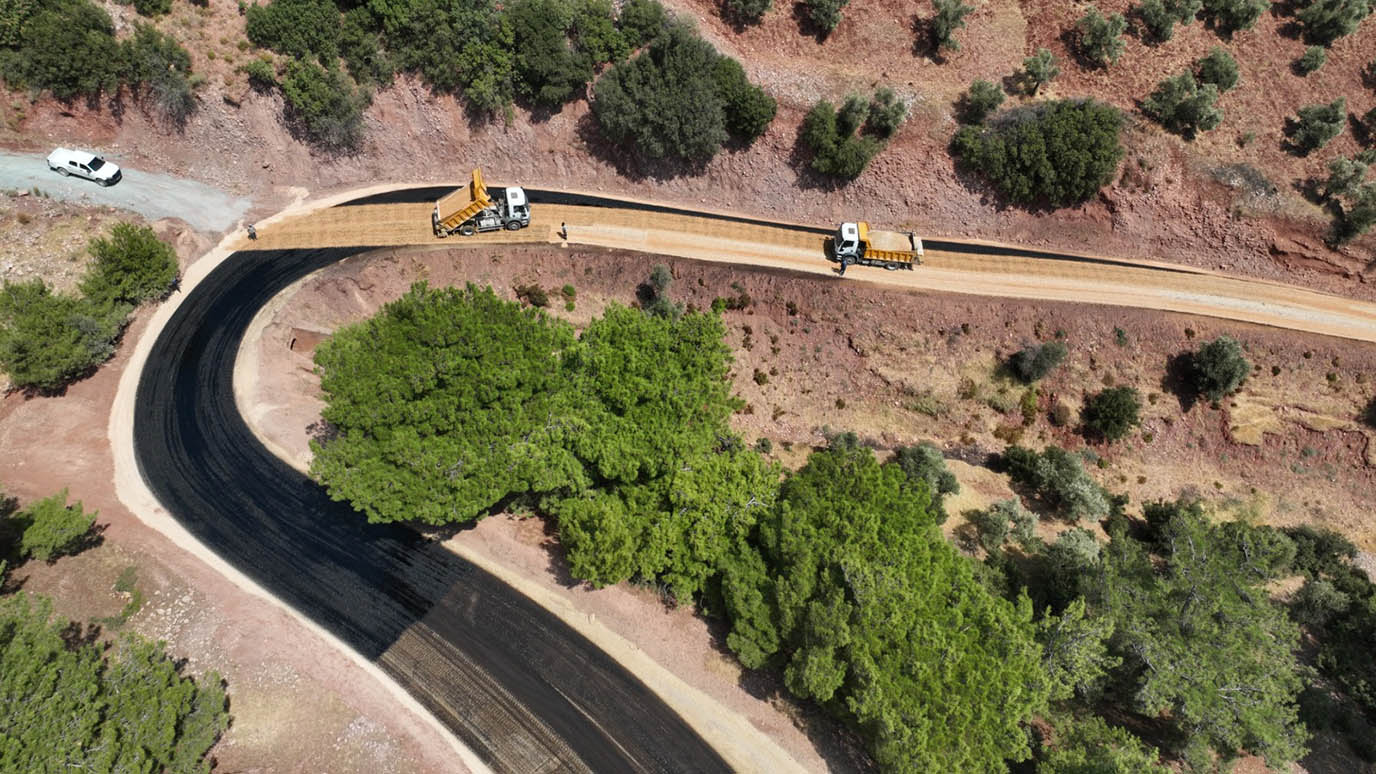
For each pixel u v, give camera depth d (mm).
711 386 52031
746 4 72625
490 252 67688
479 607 49969
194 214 66125
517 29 67188
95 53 61906
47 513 46000
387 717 44312
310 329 63062
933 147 71812
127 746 36000
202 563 49562
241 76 65688
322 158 69438
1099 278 70125
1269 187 69562
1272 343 66625
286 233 66500
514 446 46562
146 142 66938
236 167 68250
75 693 36031
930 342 68000
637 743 45250
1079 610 43594
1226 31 76000
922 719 39031
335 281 63844
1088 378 67438
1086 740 42625
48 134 65125
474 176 67312
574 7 69125
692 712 46906
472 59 67500
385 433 45594
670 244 70000
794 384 69188
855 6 75250
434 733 44125
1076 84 73500
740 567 48094
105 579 47781
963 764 39344
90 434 54594
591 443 47656
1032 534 59344
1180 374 67250
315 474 44812
